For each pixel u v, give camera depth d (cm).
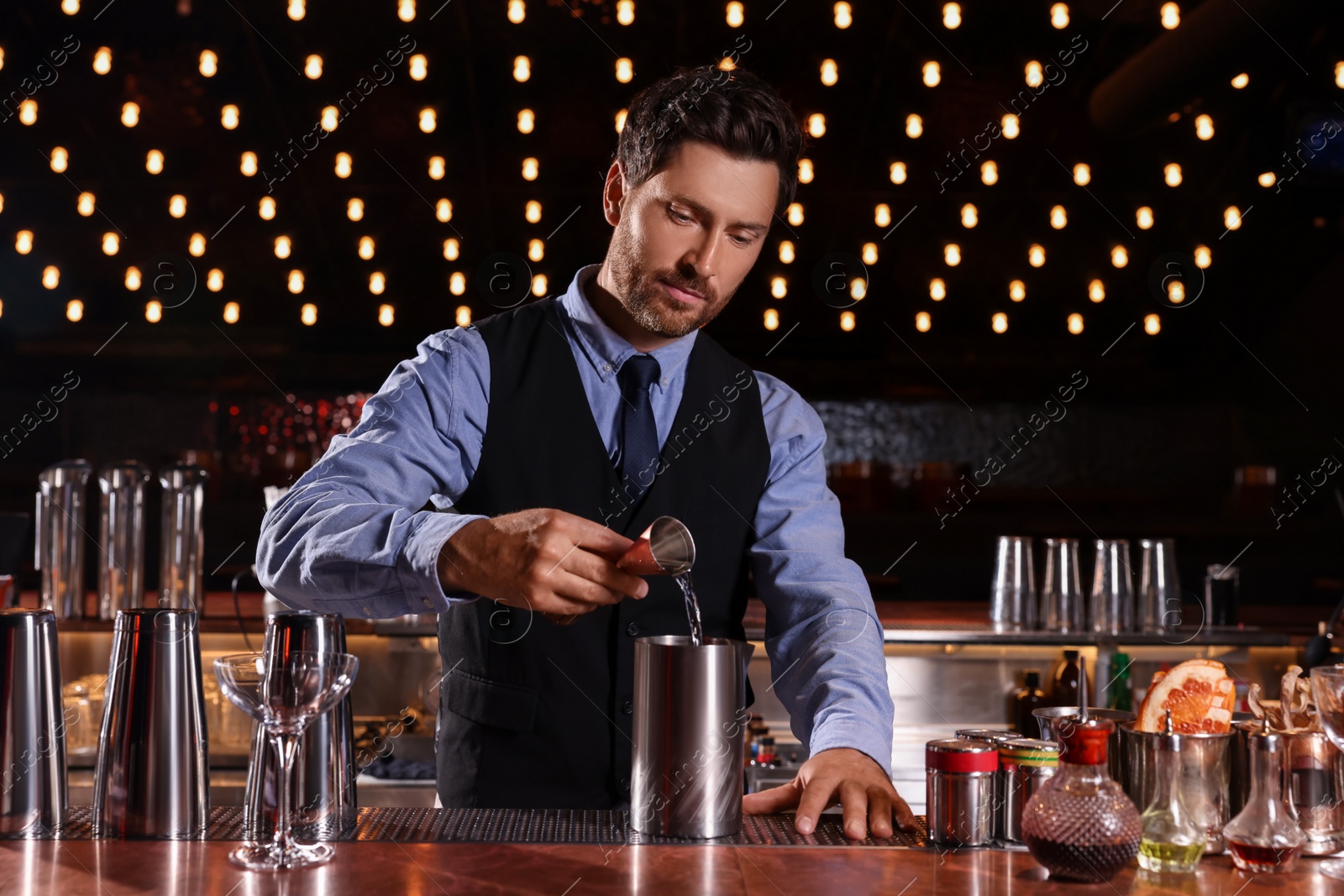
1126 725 110
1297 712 114
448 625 147
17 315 491
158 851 100
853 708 128
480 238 485
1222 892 93
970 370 517
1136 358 520
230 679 97
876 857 101
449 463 141
